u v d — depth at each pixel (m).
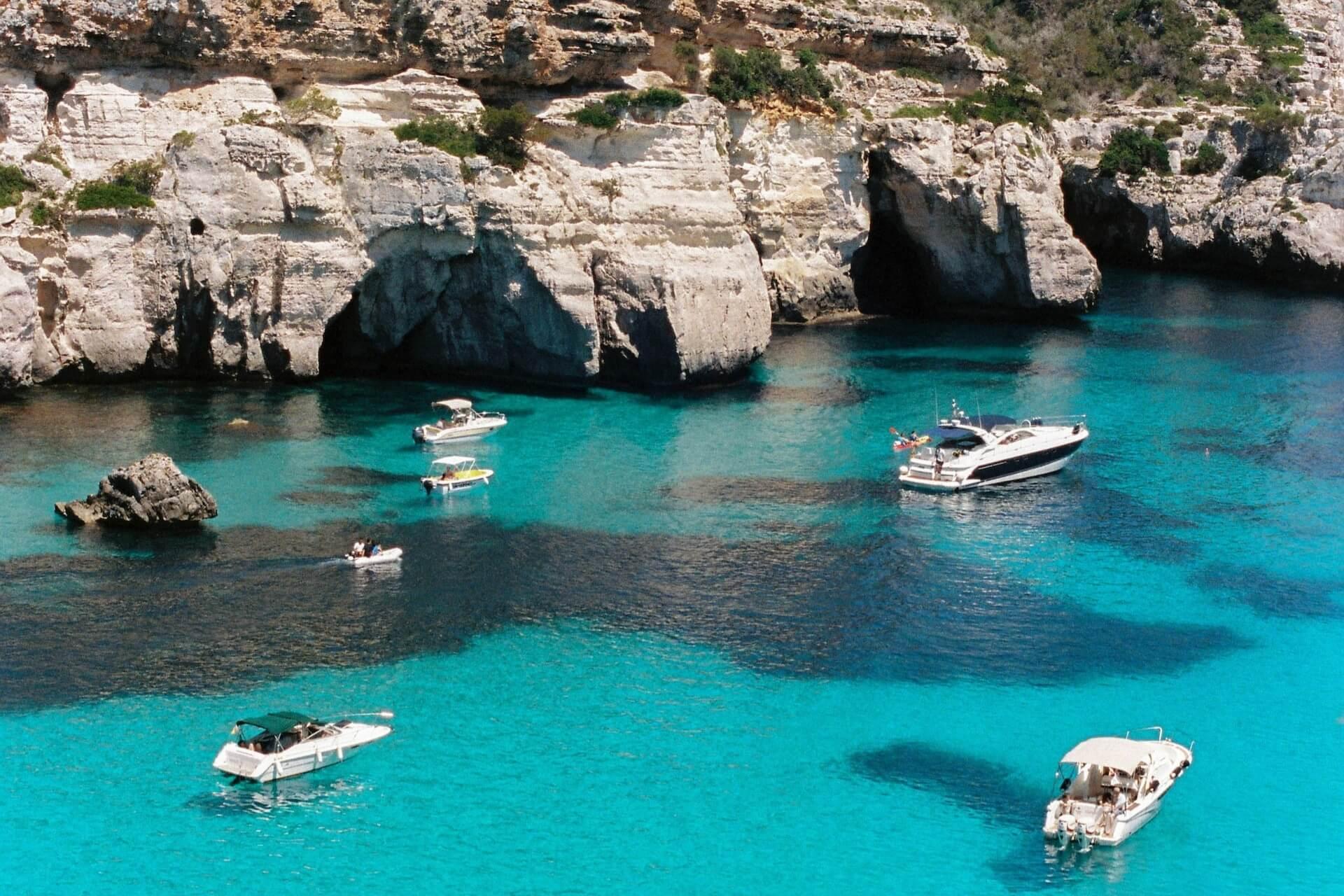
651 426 71.56
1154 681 47.03
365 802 40.03
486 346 78.75
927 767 42.09
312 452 65.69
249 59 75.31
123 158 73.69
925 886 37.09
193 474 62.12
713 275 78.75
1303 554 57.06
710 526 58.72
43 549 54.41
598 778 41.25
